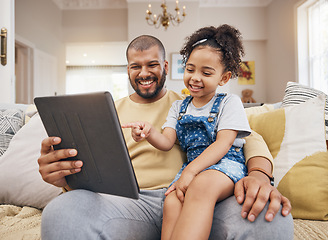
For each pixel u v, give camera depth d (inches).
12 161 48.8
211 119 38.1
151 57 42.5
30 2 211.8
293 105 47.6
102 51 359.6
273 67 240.8
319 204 38.6
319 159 41.1
